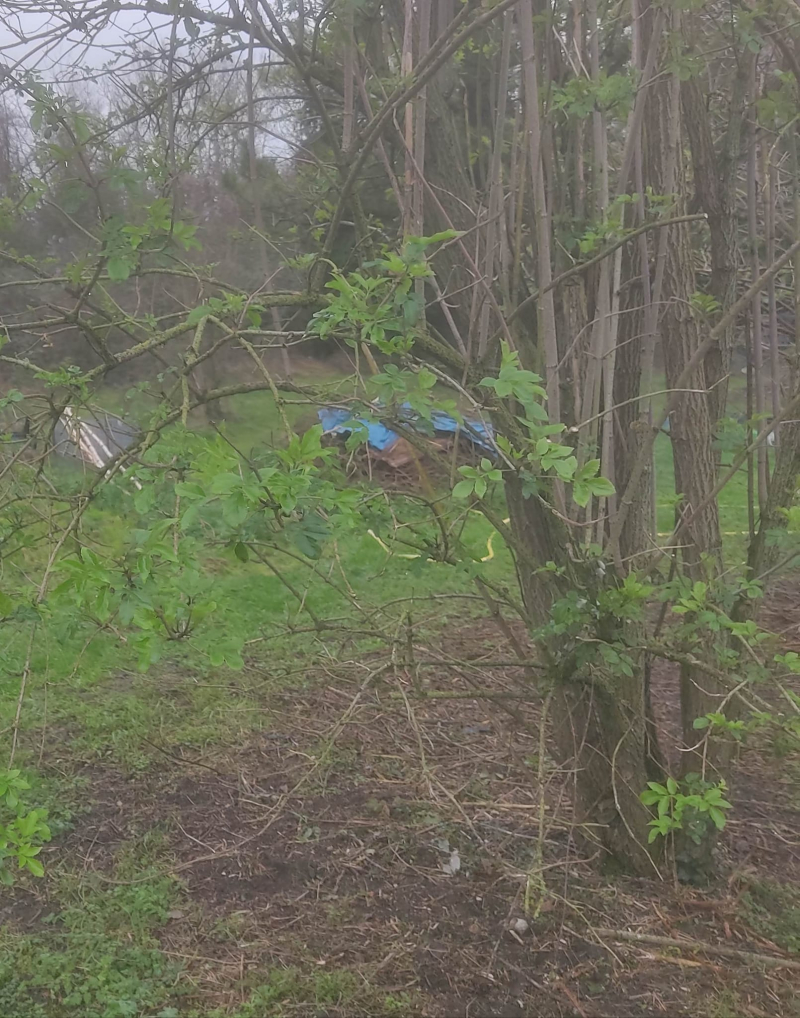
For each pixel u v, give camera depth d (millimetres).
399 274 2066
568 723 3305
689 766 3420
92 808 4125
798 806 4105
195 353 2240
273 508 1470
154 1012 2914
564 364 3035
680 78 2584
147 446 2072
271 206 3861
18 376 3410
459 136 3266
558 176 3092
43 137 2367
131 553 1525
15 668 4008
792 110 2748
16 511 2461
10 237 3211
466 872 3580
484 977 3012
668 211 2830
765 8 2607
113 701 5160
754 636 2406
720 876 3504
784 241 3994
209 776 4406
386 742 4715
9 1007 2928
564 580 2920
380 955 3139
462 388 2316
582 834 3529
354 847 3783
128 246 2107
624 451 3215
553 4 2695
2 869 1840
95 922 3336
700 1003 2857
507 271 2898
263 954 3176
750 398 3393
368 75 3064
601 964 3033
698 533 3318
